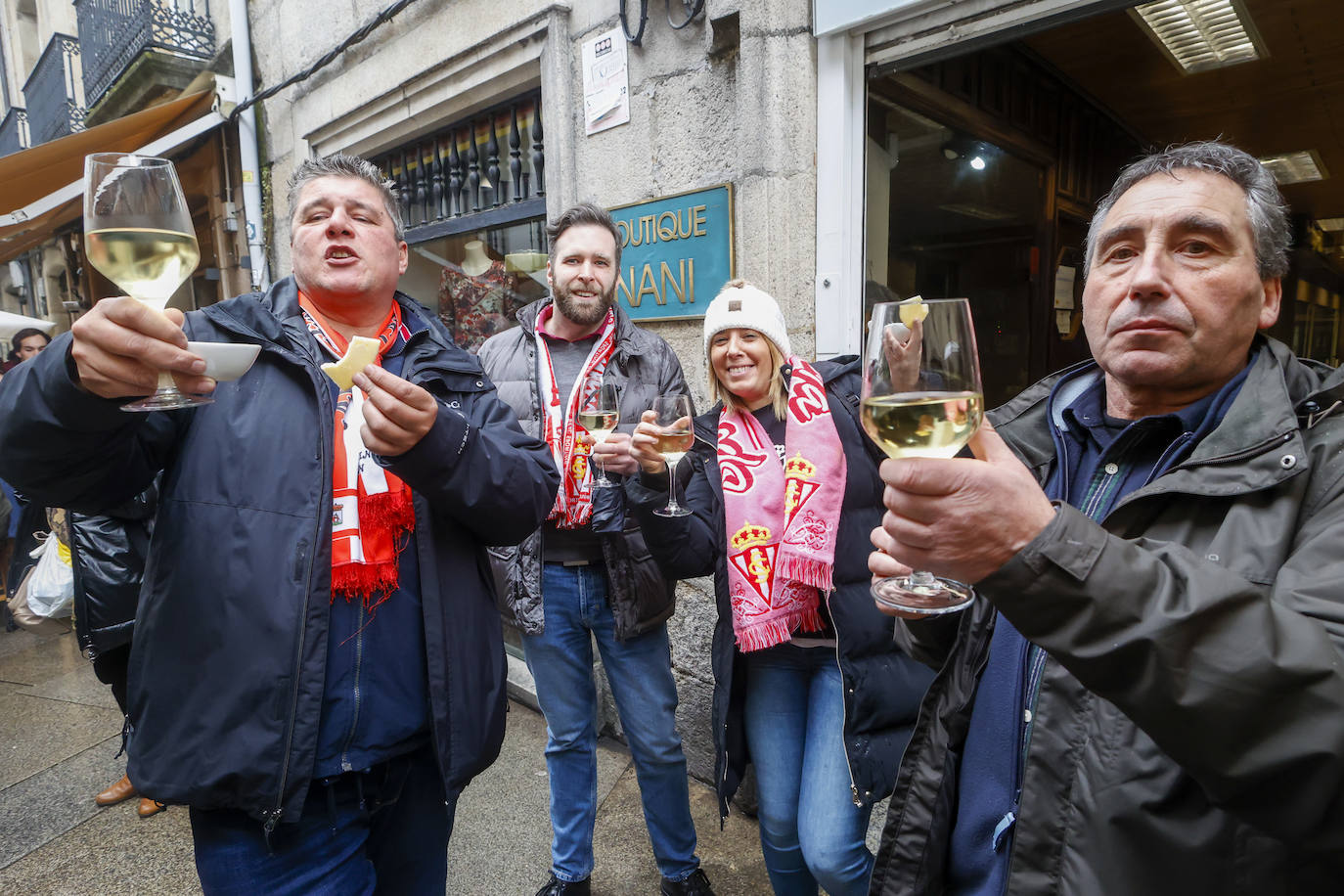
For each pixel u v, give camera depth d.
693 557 1.68
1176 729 0.58
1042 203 3.88
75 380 0.87
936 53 2.08
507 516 1.30
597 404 1.82
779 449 1.77
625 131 2.80
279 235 5.00
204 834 1.18
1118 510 0.85
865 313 2.36
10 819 2.59
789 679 1.68
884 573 0.88
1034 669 0.94
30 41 10.88
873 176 2.40
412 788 1.36
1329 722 0.56
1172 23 3.22
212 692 1.11
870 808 1.55
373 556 1.24
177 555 1.15
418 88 3.73
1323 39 3.40
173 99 5.72
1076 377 1.09
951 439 0.68
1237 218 0.84
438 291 4.25
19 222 5.58
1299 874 0.67
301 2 4.46
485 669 1.34
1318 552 0.68
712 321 1.76
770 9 2.25
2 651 4.23
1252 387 0.81
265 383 1.24
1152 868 0.73
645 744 2.01
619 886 2.16
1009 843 0.91
